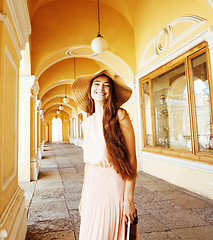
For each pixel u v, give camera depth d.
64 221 2.82
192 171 3.99
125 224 1.11
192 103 3.93
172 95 4.68
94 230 1.11
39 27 6.01
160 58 5.01
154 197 3.72
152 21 5.32
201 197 3.62
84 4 6.30
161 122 5.21
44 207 3.40
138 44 6.30
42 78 9.77
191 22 3.87
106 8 6.43
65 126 31.61
